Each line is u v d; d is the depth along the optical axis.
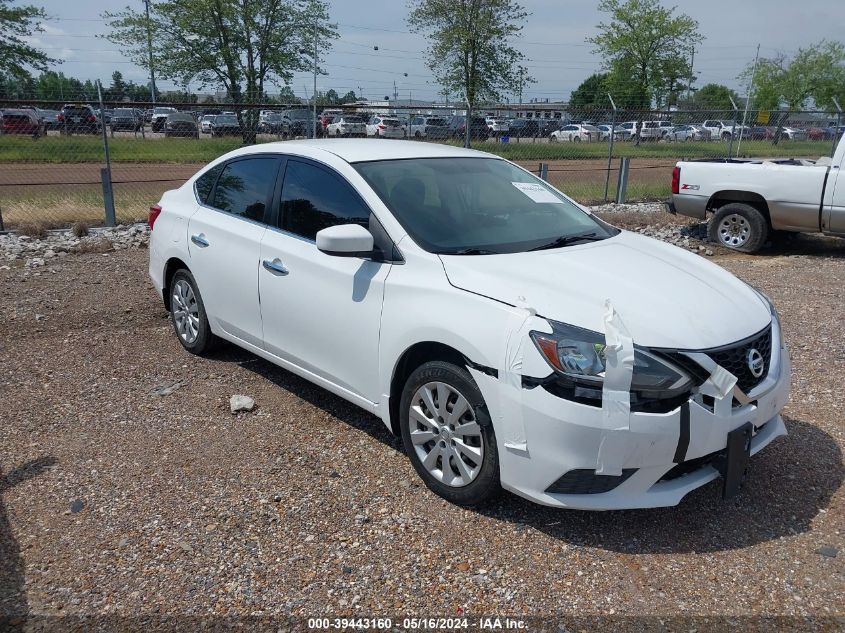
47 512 3.35
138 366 5.22
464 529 3.24
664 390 2.90
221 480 3.64
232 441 4.07
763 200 9.65
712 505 3.45
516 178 4.59
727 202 10.23
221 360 5.36
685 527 3.27
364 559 3.02
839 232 9.22
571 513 3.37
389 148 4.42
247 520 3.29
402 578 2.90
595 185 16.72
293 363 4.34
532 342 2.97
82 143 19.81
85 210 11.91
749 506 3.44
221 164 5.10
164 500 3.45
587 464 2.92
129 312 6.53
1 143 19.03
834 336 5.95
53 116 19.86
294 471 3.74
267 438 4.12
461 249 3.62
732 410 3.10
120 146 20.28
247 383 4.93
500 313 3.11
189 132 20.22
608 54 47.00
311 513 3.35
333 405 4.58
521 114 17.78
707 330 3.11
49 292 7.14
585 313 3.04
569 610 2.73
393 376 3.59
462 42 31.66
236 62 29.56
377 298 3.62
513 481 3.11
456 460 3.34
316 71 26.86
